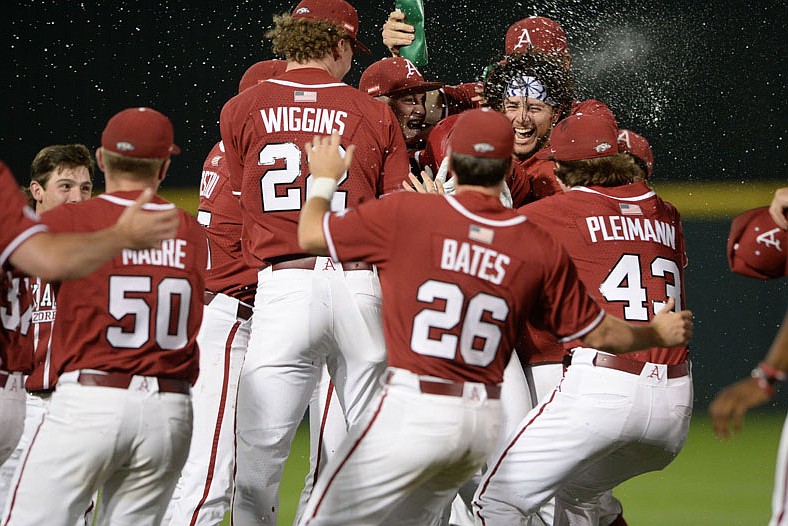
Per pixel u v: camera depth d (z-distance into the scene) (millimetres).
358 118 16922
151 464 14125
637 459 16719
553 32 22109
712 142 38656
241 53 39719
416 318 13234
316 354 16812
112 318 13820
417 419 13117
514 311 13430
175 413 14164
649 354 16094
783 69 37844
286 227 16656
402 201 13430
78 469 13766
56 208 13969
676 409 16219
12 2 39500
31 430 18000
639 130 38344
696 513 25484
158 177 14703
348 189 16781
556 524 18094
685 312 14438
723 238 38656
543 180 19844
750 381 11766
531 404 18797
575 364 16359
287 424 16938
